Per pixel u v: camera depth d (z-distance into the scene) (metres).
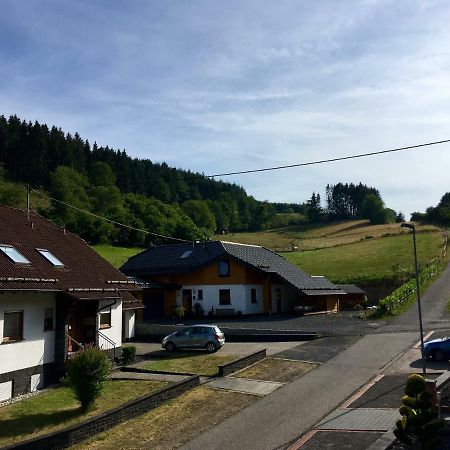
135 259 49.41
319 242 105.94
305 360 24.56
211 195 166.00
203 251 46.56
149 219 91.88
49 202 101.75
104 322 25.23
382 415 16.12
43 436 13.39
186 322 40.56
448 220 114.62
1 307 18.69
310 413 16.73
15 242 22.47
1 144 135.50
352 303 54.44
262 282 45.78
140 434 15.05
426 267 61.50
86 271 24.98
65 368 21.44
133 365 25.08
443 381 15.20
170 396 18.44
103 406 17.64
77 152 141.62
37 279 20.05
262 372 22.31
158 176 146.62
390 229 115.75
